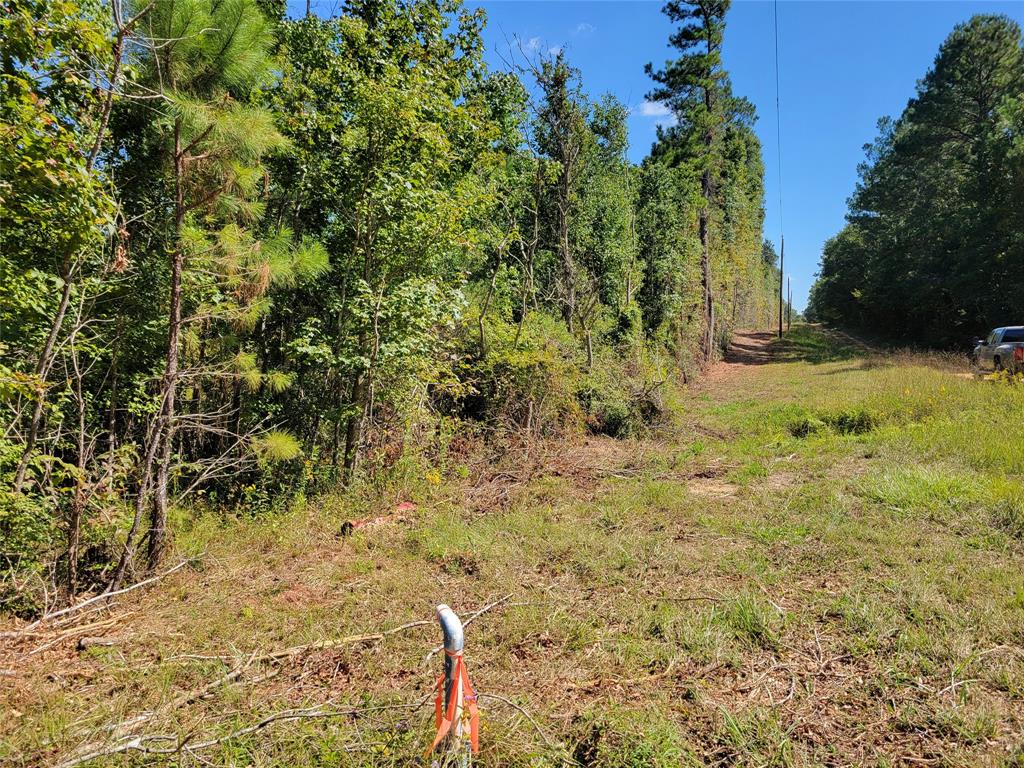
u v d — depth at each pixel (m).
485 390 10.70
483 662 3.44
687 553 4.98
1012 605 3.66
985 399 10.15
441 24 10.73
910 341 29.39
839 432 10.10
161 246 6.48
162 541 5.09
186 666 3.49
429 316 8.20
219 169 4.98
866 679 3.07
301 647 3.64
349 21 8.85
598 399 11.92
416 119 8.05
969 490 5.79
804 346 32.16
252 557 5.46
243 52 4.77
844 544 4.84
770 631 3.55
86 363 6.41
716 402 15.53
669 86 25.08
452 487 7.75
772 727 2.70
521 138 13.05
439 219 8.23
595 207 16.09
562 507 6.70
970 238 22.56
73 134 4.25
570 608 4.08
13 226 4.70
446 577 4.83
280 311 8.58
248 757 2.60
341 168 8.12
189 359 6.87
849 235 44.81
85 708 3.09
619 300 16.78
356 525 6.22
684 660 3.35
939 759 2.48
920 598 3.81
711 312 26.02
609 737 2.67
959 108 27.20
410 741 2.65
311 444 8.62
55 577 4.78
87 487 4.67
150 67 4.63
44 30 3.93
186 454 8.02
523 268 12.52
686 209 22.12
